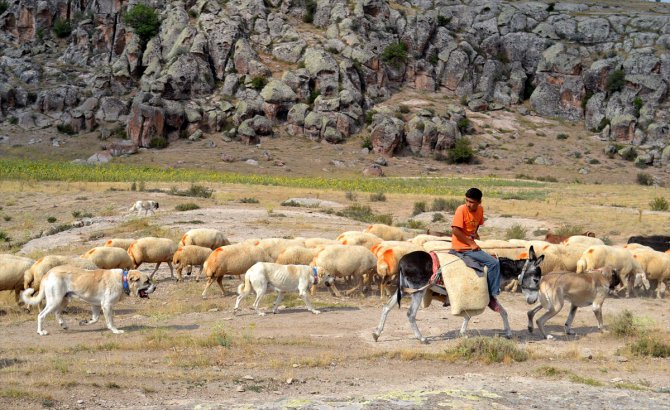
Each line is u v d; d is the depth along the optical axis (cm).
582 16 14212
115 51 11981
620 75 11962
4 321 1265
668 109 11556
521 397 763
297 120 10206
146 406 717
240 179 6069
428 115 10606
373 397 740
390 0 14612
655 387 839
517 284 1620
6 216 3288
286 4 12656
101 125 9994
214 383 825
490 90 12544
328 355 985
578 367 941
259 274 1335
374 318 1302
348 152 9725
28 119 10100
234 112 10262
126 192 4203
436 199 4312
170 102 9919
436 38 13000
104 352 997
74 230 2791
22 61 11762
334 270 1532
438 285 1081
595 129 11712
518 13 13962
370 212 3700
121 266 1661
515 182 7681
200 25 11444
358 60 11550
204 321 1277
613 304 1489
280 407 700
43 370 852
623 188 6719
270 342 1070
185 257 1722
